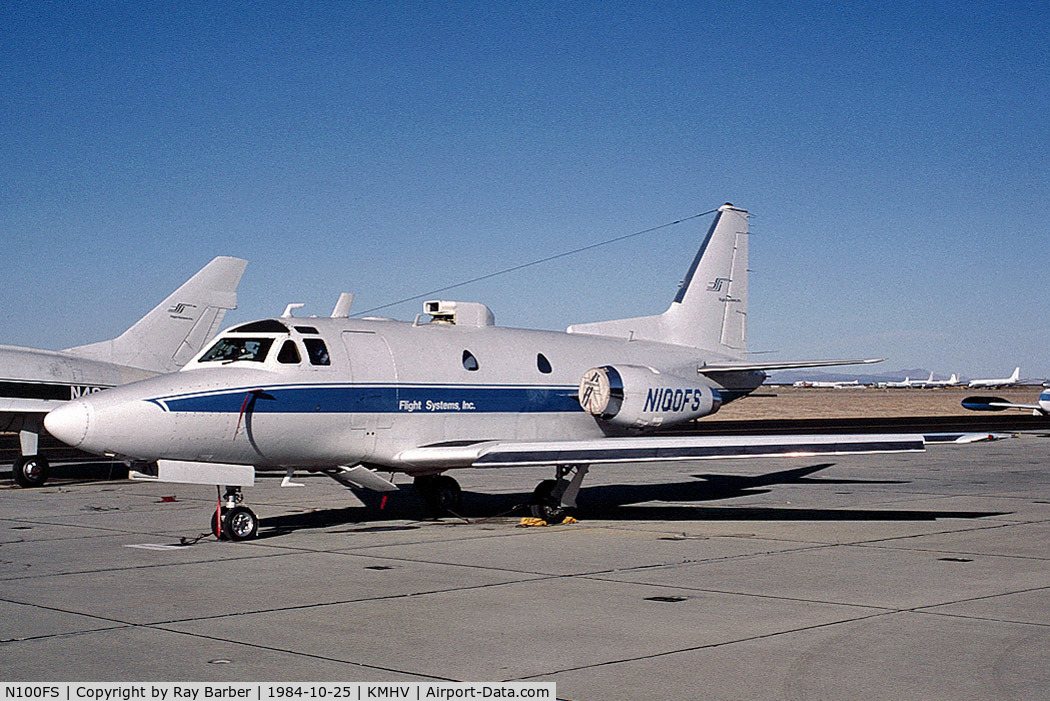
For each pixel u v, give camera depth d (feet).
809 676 23.18
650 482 77.66
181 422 43.88
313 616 29.25
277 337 47.83
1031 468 89.97
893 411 289.33
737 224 71.92
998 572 36.73
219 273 87.15
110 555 40.55
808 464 96.27
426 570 37.11
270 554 40.96
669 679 22.97
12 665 23.97
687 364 66.59
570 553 41.39
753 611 29.99
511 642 26.27
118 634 26.96
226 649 25.46
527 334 60.13
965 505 60.08
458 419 53.52
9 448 109.19
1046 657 24.80
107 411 42.50
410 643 26.16
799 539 45.57
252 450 46.55
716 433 139.95
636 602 31.27
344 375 49.01
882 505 60.34
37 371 74.84
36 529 48.62
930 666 23.99
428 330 55.16
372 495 65.36
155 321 84.02
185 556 40.34
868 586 33.94
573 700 21.50
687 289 69.41
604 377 56.65
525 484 77.10
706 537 46.37
